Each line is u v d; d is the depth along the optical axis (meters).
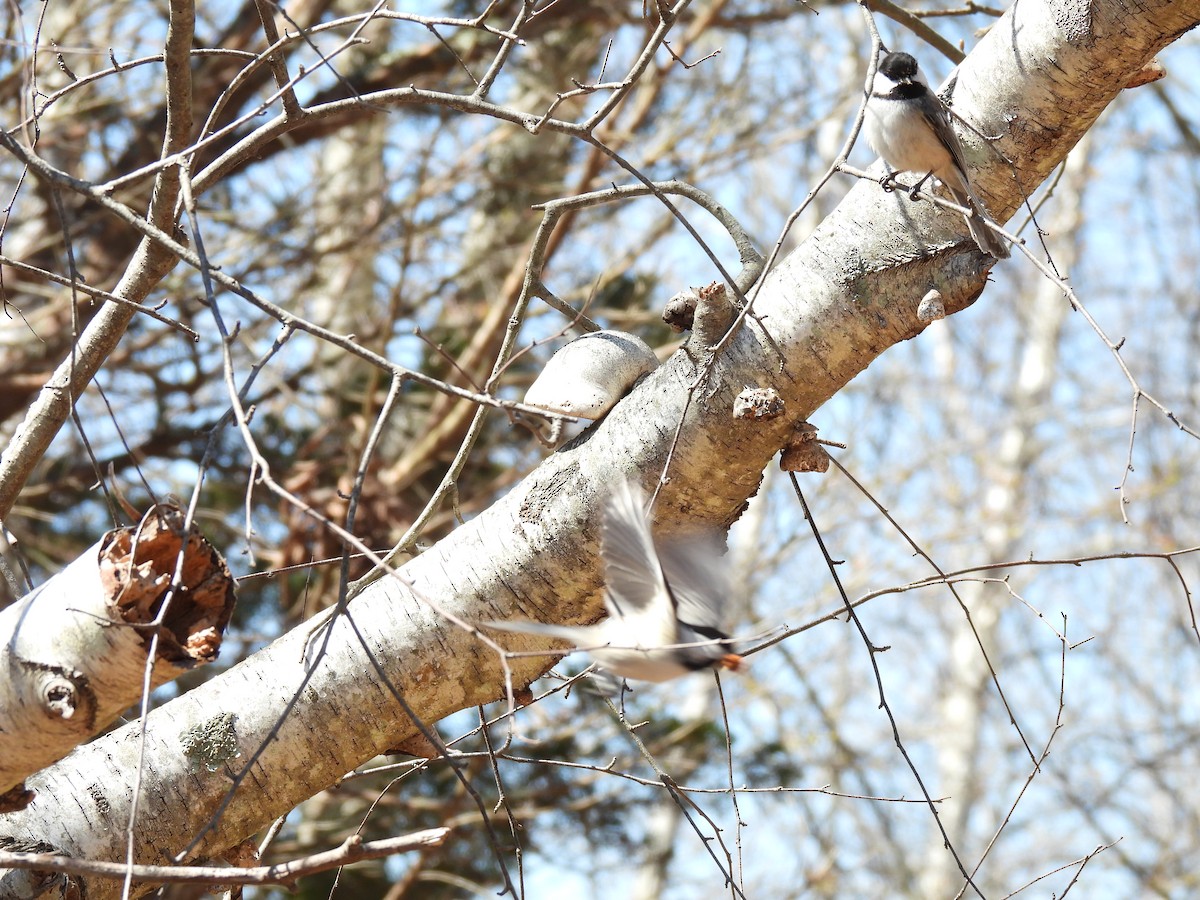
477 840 9.14
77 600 3.17
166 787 3.95
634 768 9.28
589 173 10.72
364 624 4.16
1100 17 4.25
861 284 4.11
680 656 2.81
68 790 3.88
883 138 4.35
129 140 10.13
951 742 15.16
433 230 10.82
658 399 4.16
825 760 12.90
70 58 9.92
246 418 3.07
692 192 4.66
